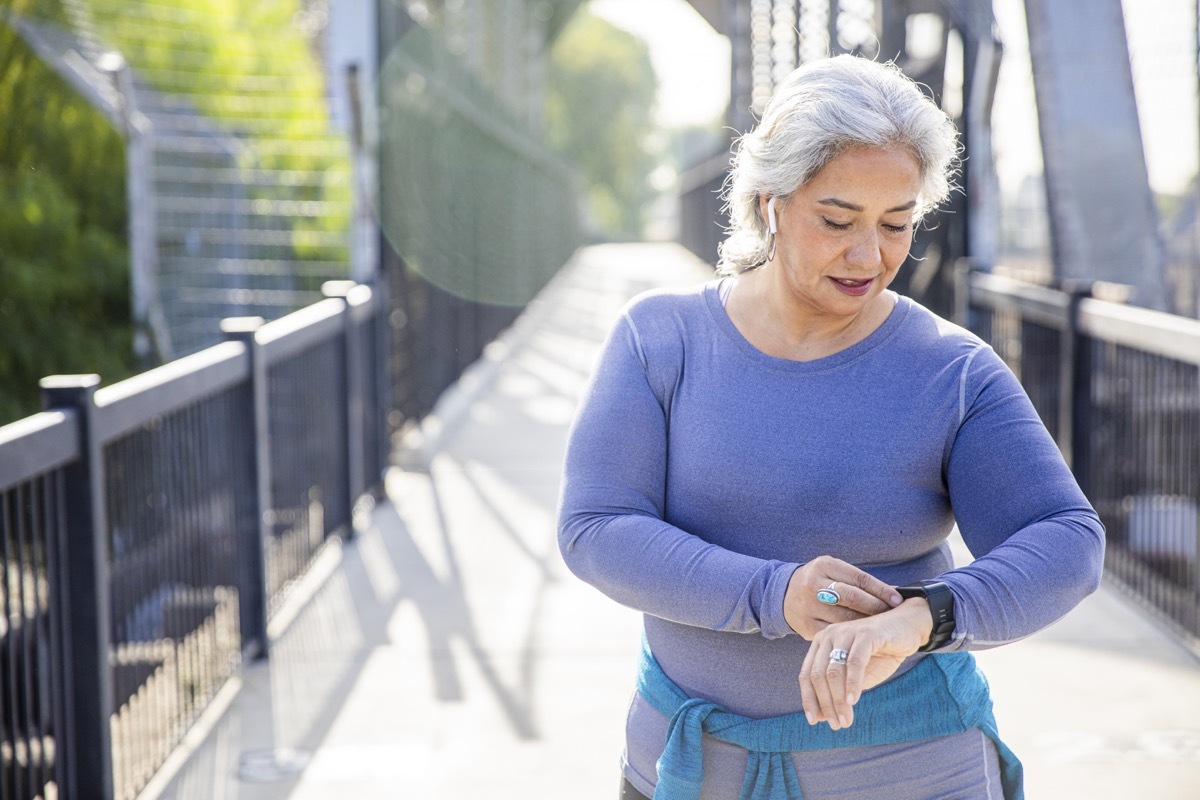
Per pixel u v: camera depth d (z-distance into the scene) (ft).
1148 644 14.25
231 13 34.96
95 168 34.30
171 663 11.46
